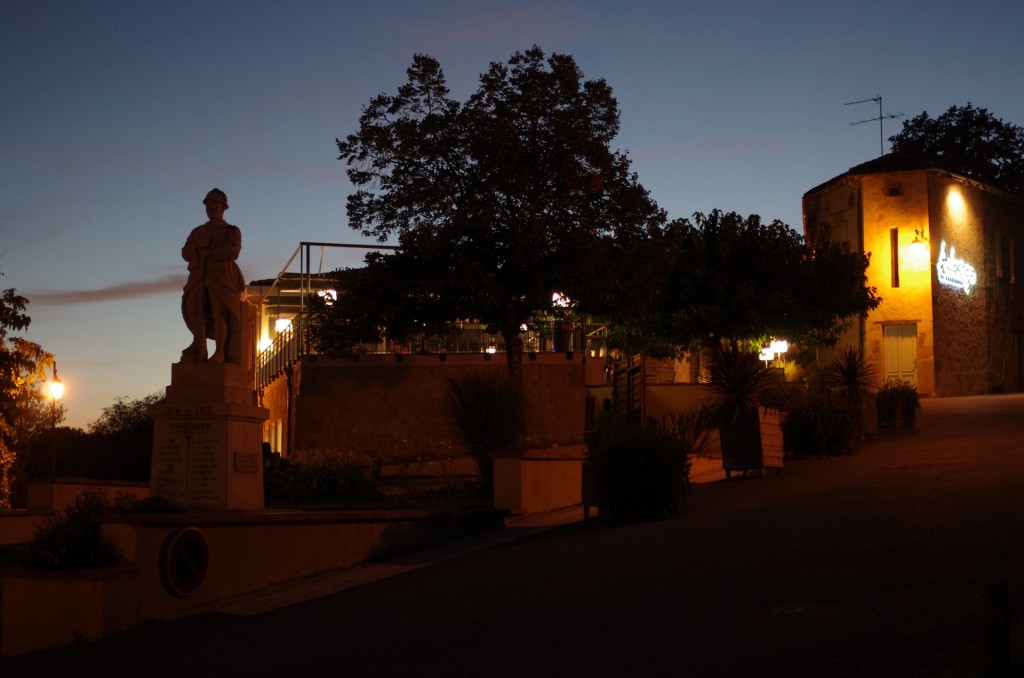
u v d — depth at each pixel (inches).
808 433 908.0
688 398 1222.9
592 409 1310.3
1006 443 839.1
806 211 1900.8
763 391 844.6
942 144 2482.8
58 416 1540.4
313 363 1256.8
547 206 1037.2
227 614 490.3
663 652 314.2
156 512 514.9
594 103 1051.9
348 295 1104.8
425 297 1071.0
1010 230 1945.1
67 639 455.8
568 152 1035.3
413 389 1253.1
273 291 1621.6
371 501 847.1
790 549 450.9
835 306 1423.5
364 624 422.3
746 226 1413.6
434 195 1029.2
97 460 1461.6
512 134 1010.1
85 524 483.5
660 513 631.8
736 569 420.8
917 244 1704.0
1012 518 458.6
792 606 347.9
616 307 1072.8
